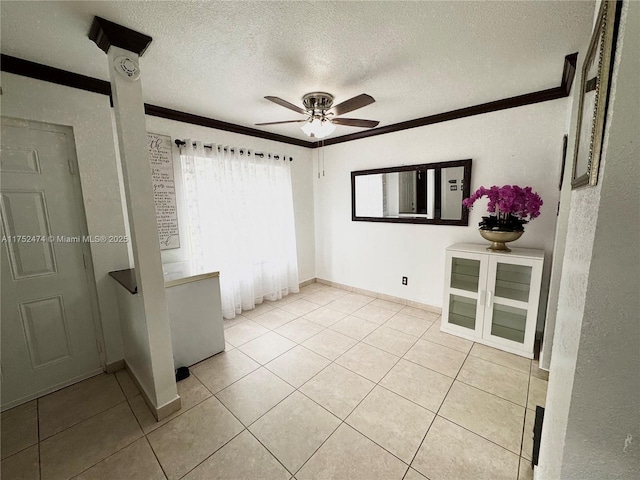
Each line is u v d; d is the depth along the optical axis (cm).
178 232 280
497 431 159
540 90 228
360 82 209
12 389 185
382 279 368
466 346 250
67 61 172
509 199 223
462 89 226
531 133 243
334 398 188
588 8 130
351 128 337
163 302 167
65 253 201
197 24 139
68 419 174
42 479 137
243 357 239
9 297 182
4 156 174
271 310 340
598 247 53
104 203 210
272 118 289
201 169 287
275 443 154
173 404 176
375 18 137
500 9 132
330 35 150
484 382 200
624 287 52
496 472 135
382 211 348
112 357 223
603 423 57
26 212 184
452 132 284
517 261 227
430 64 183
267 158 347
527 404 178
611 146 50
